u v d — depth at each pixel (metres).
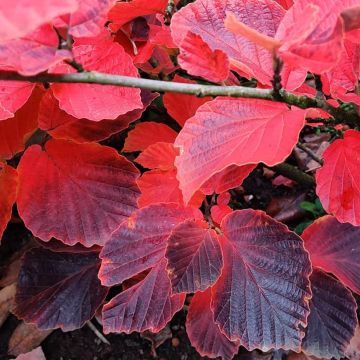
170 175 0.37
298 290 0.34
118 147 0.50
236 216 0.35
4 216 0.35
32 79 0.24
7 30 0.18
